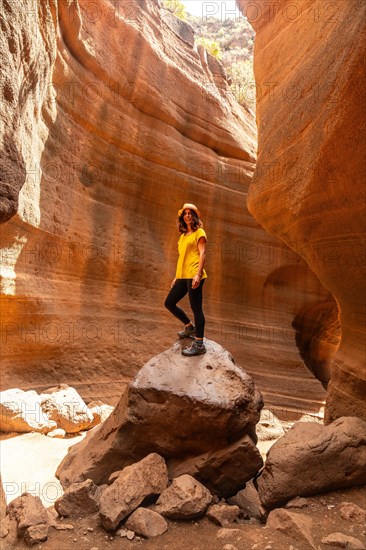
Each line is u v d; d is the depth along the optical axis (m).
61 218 8.46
